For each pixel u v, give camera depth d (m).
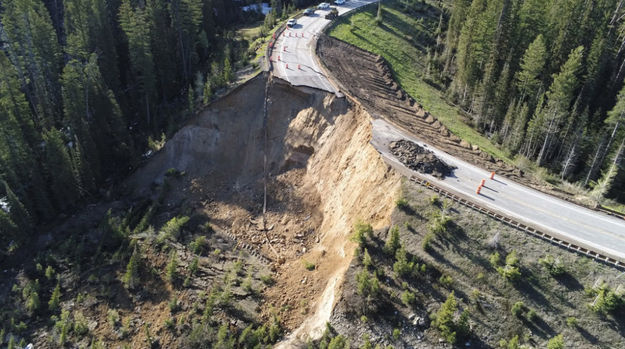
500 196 32.84
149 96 53.19
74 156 45.25
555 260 27.38
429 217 30.94
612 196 40.56
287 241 40.06
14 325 33.44
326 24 64.19
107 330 32.88
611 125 41.56
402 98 50.28
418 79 57.88
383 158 36.03
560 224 30.30
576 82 43.53
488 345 25.08
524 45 49.59
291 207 43.25
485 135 48.38
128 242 39.59
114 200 46.91
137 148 52.06
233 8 82.00
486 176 35.31
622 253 27.89
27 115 45.31
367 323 26.80
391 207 32.34
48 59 52.09
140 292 35.31
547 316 25.64
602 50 45.09
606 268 27.06
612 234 29.58
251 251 39.56
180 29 57.91
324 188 42.34
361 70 53.75
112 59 54.47
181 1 57.59
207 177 47.81
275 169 46.94
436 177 34.47
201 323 31.86
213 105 48.88
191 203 45.47
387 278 28.53
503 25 49.69
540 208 31.86
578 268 27.25
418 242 29.80
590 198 34.03
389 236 30.50
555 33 49.44
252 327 31.52
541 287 26.72
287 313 32.22
